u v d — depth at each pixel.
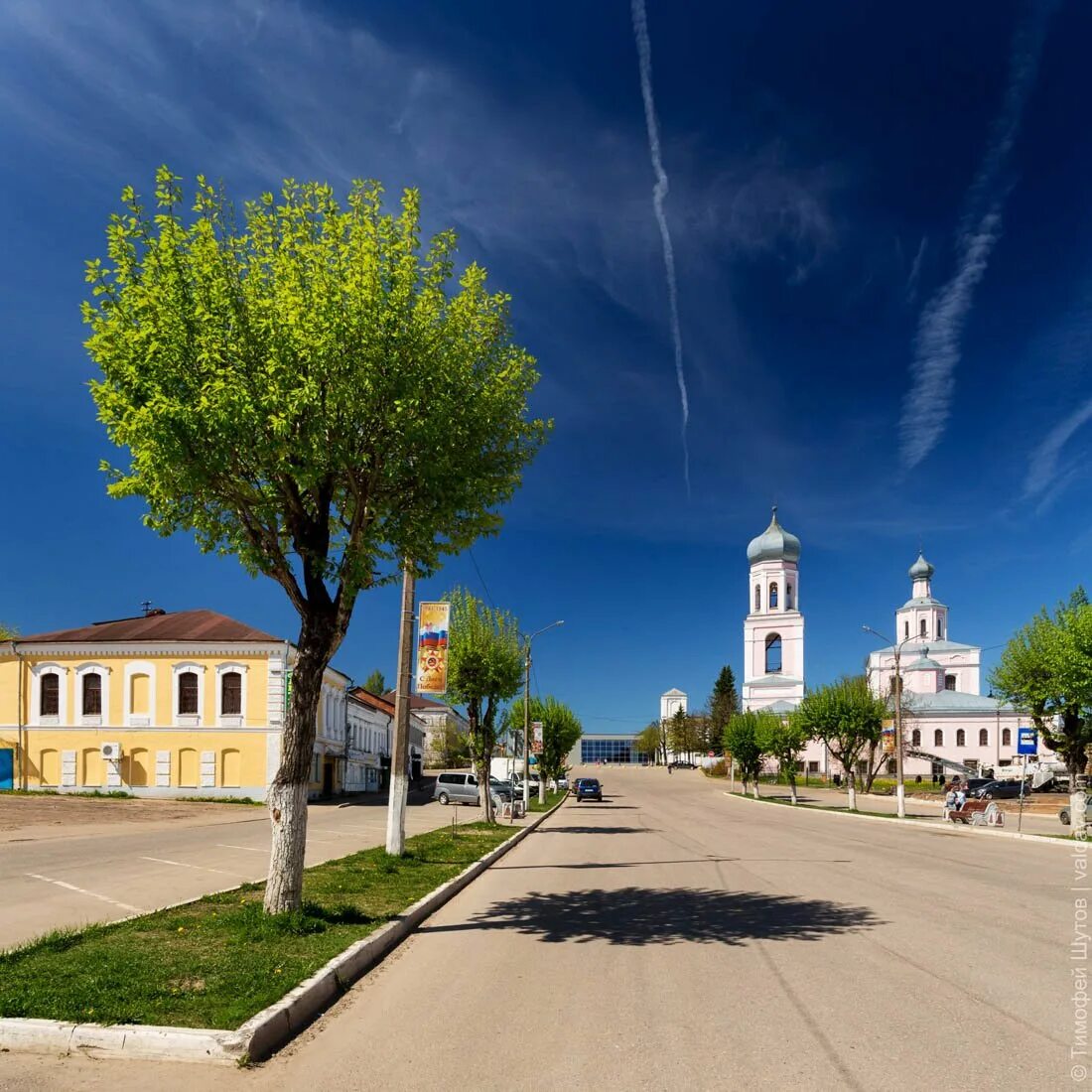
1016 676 30.39
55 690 44.06
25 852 19.19
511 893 14.24
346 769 57.47
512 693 30.97
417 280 10.62
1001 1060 5.89
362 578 10.30
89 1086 5.43
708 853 21.34
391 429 10.18
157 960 7.88
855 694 46.78
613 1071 5.73
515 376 11.58
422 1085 5.52
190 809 36.94
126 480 10.30
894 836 27.97
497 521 12.10
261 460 9.88
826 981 8.05
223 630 45.19
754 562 103.62
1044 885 15.19
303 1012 6.93
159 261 9.75
